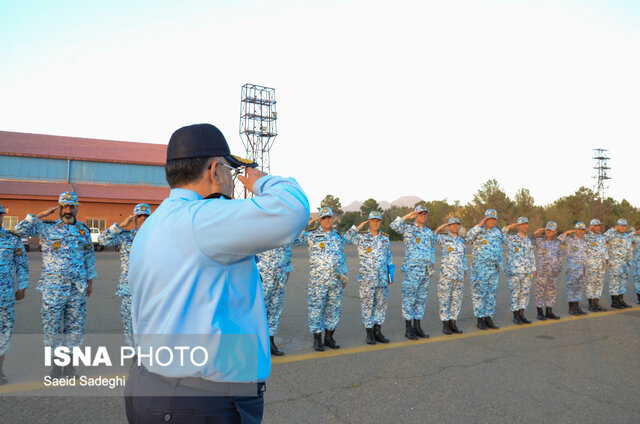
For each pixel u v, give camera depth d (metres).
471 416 3.63
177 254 1.13
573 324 7.46
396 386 4.29
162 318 1.15
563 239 8.37
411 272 6.25
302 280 12.08
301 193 1.21
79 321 4.58
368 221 6.12
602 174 57.47
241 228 1.09
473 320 7.74
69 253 4.49
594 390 4.27
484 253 6.92
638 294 10.17
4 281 4.23
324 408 3.74
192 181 1.28
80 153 30.03
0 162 27.44
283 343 5.88
